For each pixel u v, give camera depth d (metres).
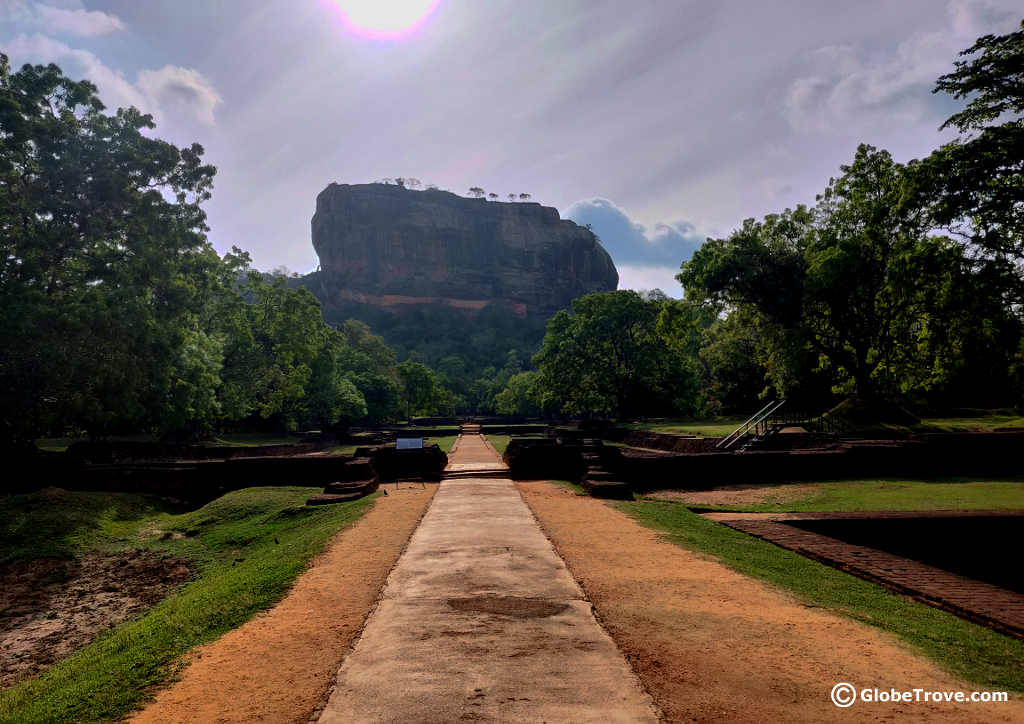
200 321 34.81
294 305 43.25
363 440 44.38
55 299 19.69
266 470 18.72
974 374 35.91
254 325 42.19
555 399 52.03
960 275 19.02
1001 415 33.88
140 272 21.67
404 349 165.75
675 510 11.92
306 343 44.38
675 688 3.82
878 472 17.02
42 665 7.51
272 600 6.21
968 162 17.34
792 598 5.99
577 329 51.00
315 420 55.69
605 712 3.48
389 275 189.75
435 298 189.25
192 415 28.77
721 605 5.68
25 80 20.67
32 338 18.31
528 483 16.06
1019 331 20.28
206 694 3.98
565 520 10.33
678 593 6.05
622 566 7.16
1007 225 17.61
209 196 24.77
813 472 17.02
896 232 24.47
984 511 10.65
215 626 5.58
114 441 30.70
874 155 25.92
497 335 181.88
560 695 3.71
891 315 25.41
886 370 27.86
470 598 5.82
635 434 33.75
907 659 4.44
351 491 14.48
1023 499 12.32
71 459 20.05
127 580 10.93
